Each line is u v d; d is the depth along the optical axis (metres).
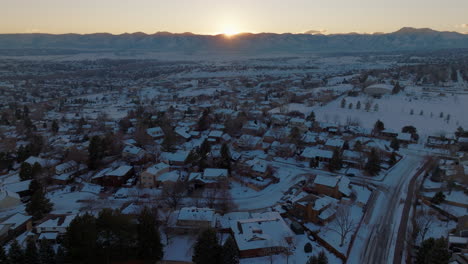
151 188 89.56
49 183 93.38
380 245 64.62
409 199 84.00
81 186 92.38
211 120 159.12
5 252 54.75
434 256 52.03
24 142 137.88
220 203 80.31
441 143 126.31
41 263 55.28
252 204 81.75
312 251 62.94
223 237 66.38
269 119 163.38
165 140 119.56
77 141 130.75
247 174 98.44
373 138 135.25
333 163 102.12
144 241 57.81
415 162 110.56
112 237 58.16
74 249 55.19
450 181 86.81
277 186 92.31
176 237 67.00
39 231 66.38
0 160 101.81
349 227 64.69
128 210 73.50
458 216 72.81
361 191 86.75
